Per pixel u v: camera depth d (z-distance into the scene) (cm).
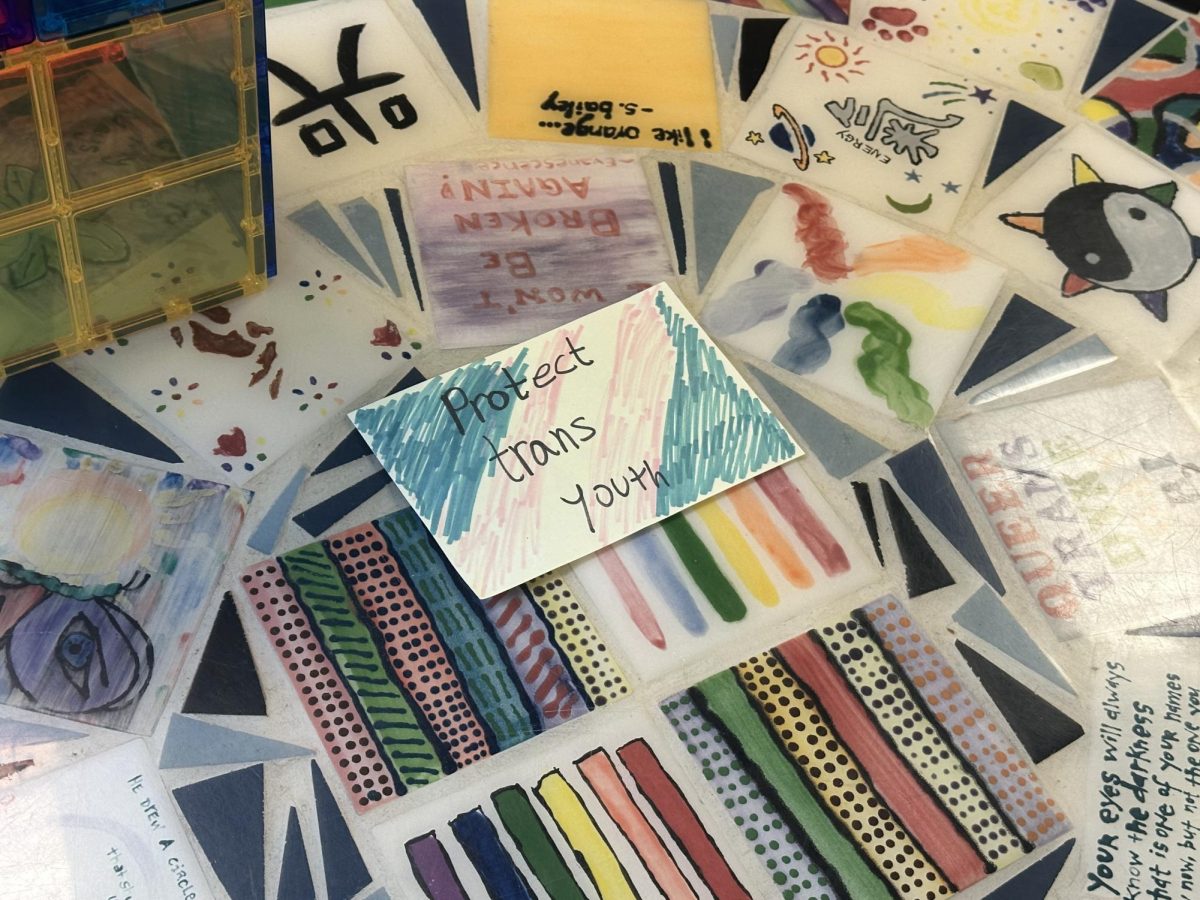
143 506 99
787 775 94
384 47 124
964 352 112
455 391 106
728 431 106
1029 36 131
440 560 99
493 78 123
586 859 90
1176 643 100
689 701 96
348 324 109
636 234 116
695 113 124
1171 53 131
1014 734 96
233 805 90
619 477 103
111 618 95
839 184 120
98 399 103
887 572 101
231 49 92
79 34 85
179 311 107
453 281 112
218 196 100
